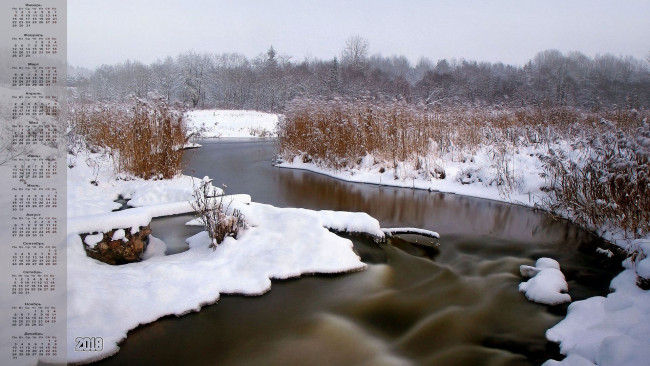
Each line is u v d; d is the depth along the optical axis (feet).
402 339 14.92
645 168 23.53
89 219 18.45
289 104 59.67
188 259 19.69
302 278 19.04
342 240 22.39
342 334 15.10
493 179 37.52
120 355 13.17
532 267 20.24
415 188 40.06
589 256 23.07
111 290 15.24
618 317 14.24
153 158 37.09
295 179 44.16
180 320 15.24
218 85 200.85
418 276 20.24
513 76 152.56
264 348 14.03
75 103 48.98
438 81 133.69
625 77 126.52
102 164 38.73
